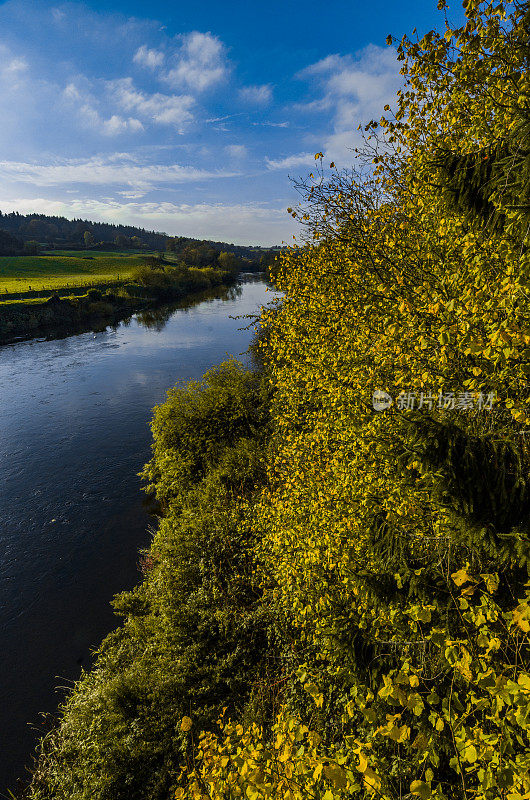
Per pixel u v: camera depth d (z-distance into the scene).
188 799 3.53
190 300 69.81
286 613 6.73
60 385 26.84
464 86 4.32
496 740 2.32
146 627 8.25
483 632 2.68
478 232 4.06
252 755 2.88
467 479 3.10
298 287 9.03
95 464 17.08
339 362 7.14
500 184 3.52
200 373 28.55
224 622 7.22
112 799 5.36
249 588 7.96
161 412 16.16
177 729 5.90
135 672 6.99
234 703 6.20
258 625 7.07
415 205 5.89
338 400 6.88
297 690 5.75
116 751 5.76
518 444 3.29
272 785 2.71
